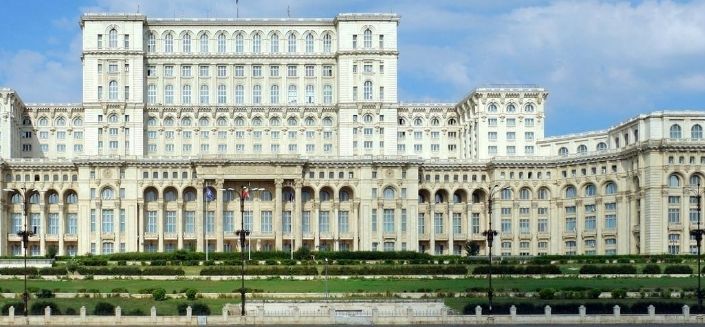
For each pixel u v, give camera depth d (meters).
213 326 124.19
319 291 152.62
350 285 161.25
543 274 176.00
